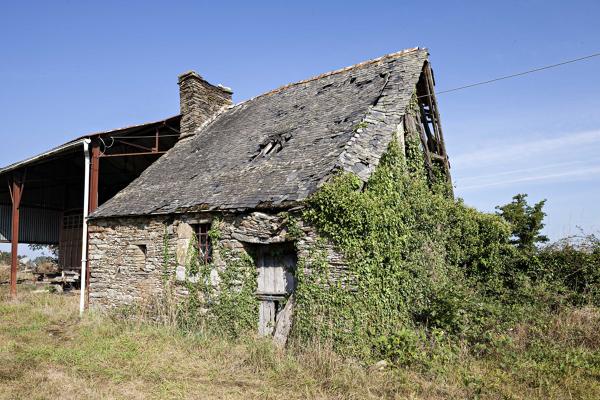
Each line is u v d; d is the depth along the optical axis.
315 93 13.34
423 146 12.02
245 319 9.05
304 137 10.80
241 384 6.53
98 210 12.87
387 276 8.23
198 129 15.79
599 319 8.60
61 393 6.11
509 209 15.40
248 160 11.19
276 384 6.48
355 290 7.59
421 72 12.12
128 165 19.19
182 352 8.02
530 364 7.01
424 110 12.77
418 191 10.16
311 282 7.93
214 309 9.49
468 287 11.01
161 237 10.91
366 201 7.96
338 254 7.76
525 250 11.87
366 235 7.86
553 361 7.16
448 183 13.02
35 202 19.98
